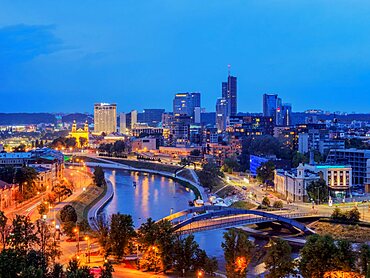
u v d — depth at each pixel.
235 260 195.12
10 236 190.62
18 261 159.38
